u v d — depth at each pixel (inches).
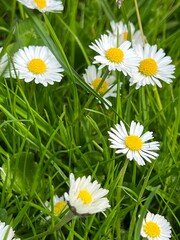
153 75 14.7
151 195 12.0
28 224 13.3
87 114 15.1
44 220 13.3
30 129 14.4
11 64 14.5
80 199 11.3
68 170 14.2
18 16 17.5
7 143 13.9
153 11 18.2
